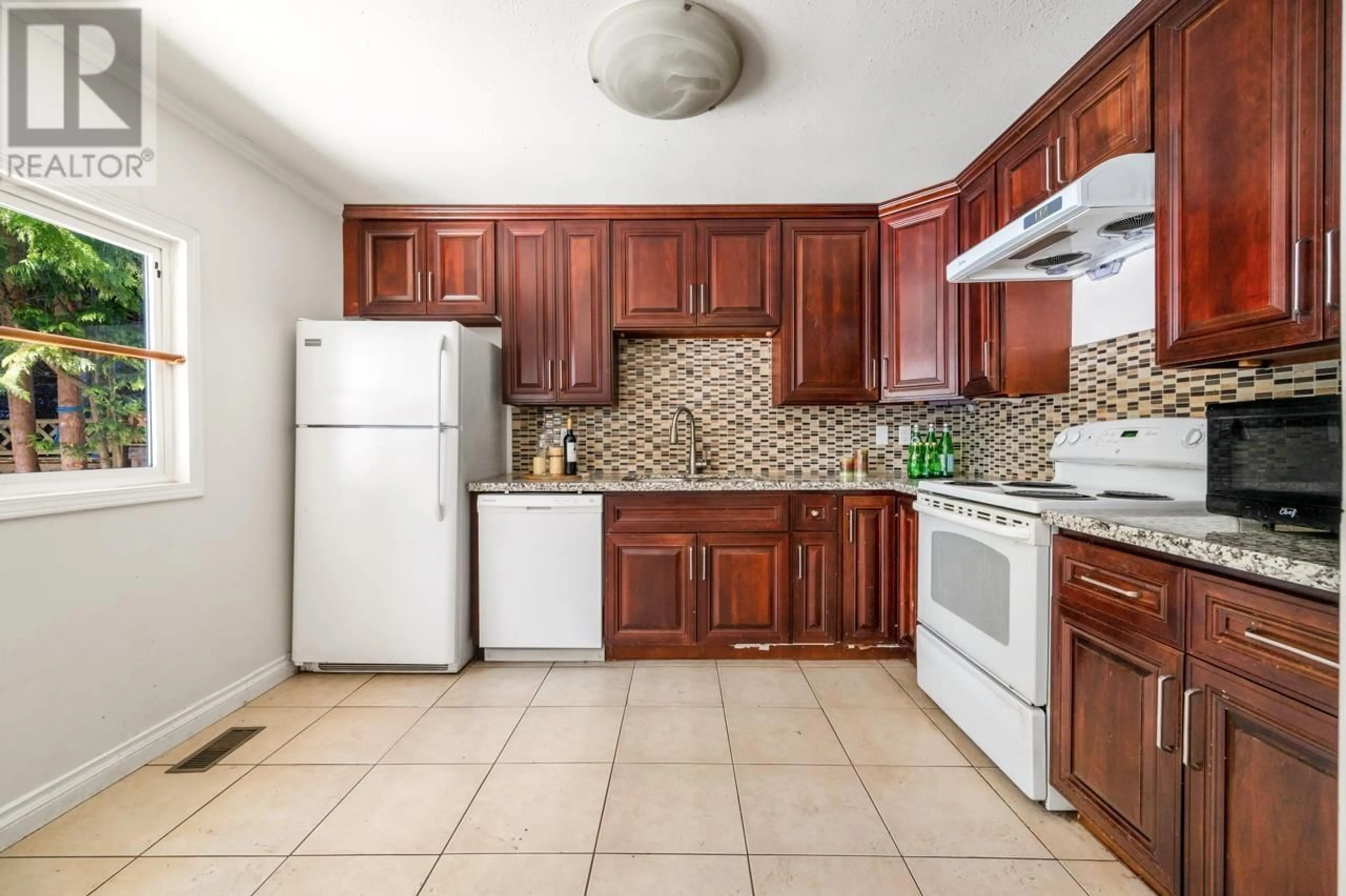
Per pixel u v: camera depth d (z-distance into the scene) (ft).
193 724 6.20
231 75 5.60
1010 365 7.37
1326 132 3.30
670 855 4.43
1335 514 3.12
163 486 5.89
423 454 7.66
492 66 5.49
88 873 4.22
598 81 5.39
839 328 8.93
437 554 7.70
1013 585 5.20
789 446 9.91
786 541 8.18
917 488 7.41
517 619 8.18
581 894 4.05
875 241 8.90
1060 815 4.90
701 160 7.41
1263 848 3.10
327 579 7.67
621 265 8.95
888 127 6.63
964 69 5.57
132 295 5.82
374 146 6.99
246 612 7.00
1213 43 4.06
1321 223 3.34
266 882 4.15
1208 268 4.10
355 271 8.91
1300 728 2.92
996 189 7.08
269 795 5.16
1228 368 5.03
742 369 9.96
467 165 7.52
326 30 4.98
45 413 5.11
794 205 8.86
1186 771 3.57
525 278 8.95
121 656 5.45
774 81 5.73
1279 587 3.06
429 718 6.61
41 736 4.79
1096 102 5.36
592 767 5.62
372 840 4.59
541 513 8.14
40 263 5.05
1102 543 4.38
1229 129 3.92
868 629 8.22
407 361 7.67
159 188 5.85
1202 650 3.47
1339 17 3.23
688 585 8.21
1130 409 6.34
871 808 4.99
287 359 7.74
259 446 7.22
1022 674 5.07
